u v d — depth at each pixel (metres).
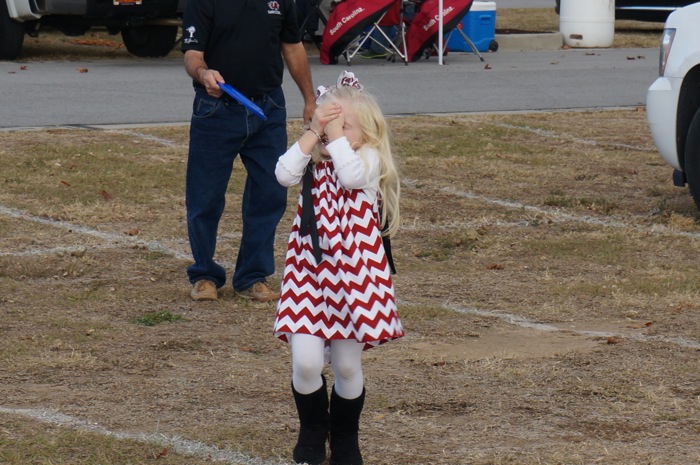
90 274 17.78
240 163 26.05
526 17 68.12
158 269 18.17
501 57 49.69
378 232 10.41
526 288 17.48
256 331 15.27
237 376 13.41
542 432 11.80
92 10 40.03
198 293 16.59
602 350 14.48
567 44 55.69
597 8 54.97
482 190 24.42
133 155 26.27
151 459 10.98
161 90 36.09
